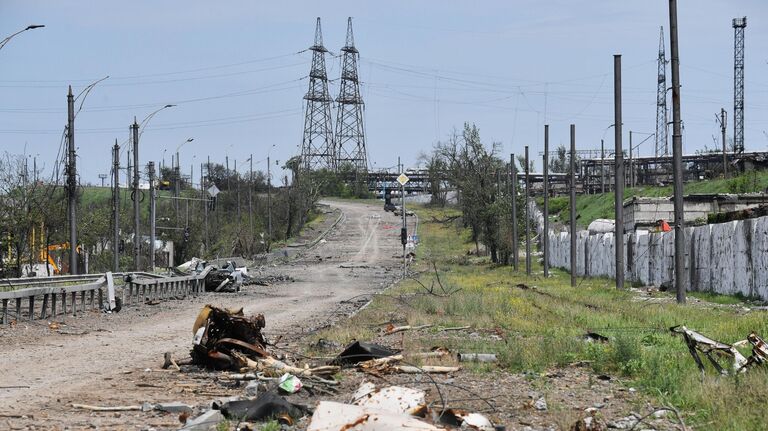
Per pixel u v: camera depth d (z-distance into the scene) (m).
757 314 42.56
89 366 28.53
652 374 24.73
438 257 162.38
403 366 27.38
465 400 21.83
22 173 92.56
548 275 108.75
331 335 38.12
